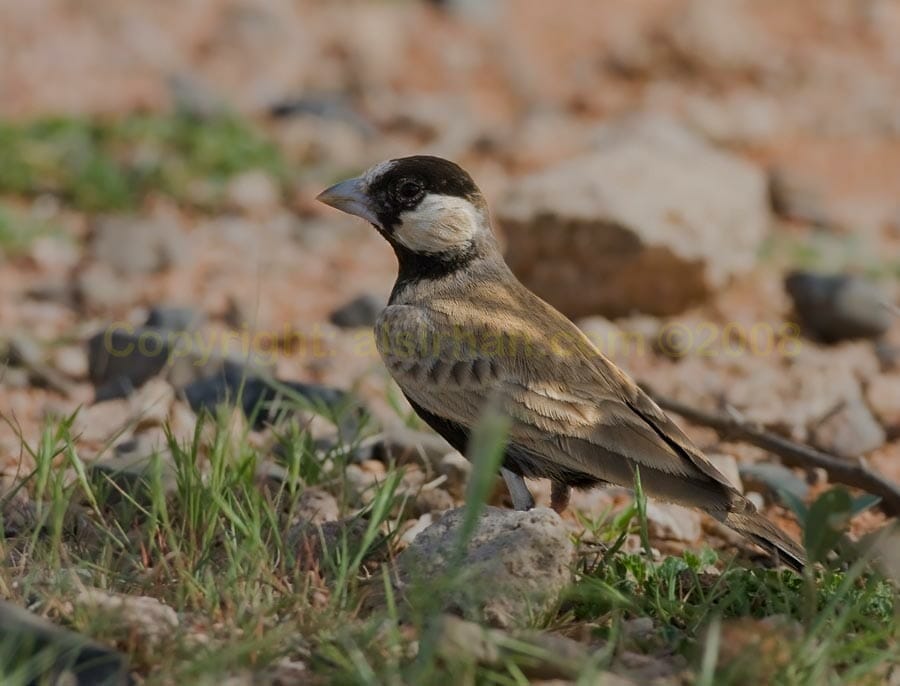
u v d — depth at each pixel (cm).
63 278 1659
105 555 851
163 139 2047
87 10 2670
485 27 2741
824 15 2894
